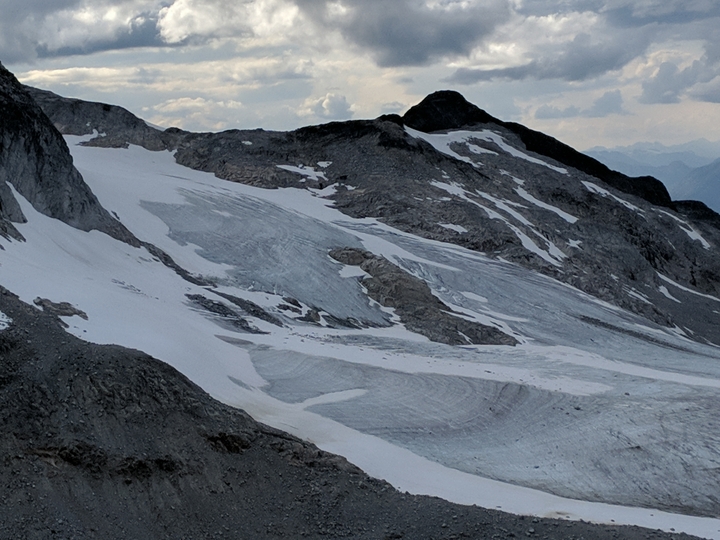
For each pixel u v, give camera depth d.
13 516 19.83
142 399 24.80
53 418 22.91
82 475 21.69
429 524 22.70
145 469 22.48
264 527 22.22
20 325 26.50
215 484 23.19
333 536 22.25
